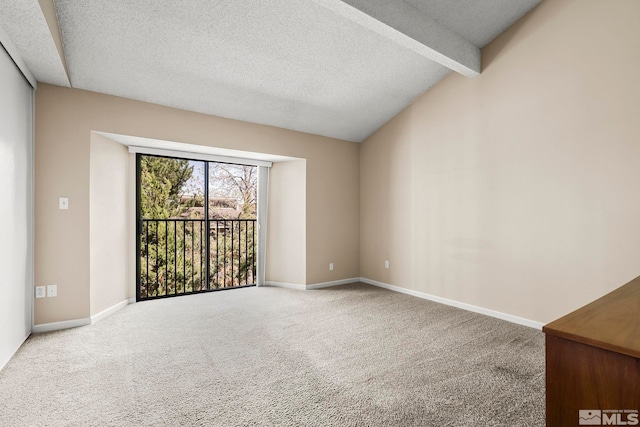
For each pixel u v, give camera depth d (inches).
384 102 158.2
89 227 115.5
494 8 112.6
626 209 93.0
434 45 113.9
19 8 70.2
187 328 113.0
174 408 66.0
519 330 111.7
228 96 134.4
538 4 113.0
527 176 116.0
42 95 107.3
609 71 96.1
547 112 110.4
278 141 163.5
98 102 117.6
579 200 102.7
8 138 86.7
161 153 146.6
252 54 114.0
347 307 139.8
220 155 163.5
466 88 136.6
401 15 103.3
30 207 102.8
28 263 101.8
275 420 62.3
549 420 37.4
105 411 64.8
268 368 83.9
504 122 123.0
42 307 107.4
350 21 105.6
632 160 92.0
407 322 120.4
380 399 69.7
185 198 161.9
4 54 83.5
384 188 179.2
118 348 95.4
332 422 61.9
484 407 66.8
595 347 33.6
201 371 81.9
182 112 136.2
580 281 102.4
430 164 152.6
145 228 150.8
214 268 173.8
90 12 88.0
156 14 92.0
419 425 61.1
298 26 105.0
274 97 140.8
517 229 119.0
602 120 97.6
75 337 103.3
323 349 96.1
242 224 183.5
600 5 97.9
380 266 181.6
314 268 176.1
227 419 62.5
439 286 148.4
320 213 178.4
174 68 114.4
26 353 91.2
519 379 78.4
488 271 128.8
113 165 130.3
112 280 130.1
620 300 50.1
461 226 138.9
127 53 104.0
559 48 107.3
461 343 100.6
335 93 145.4
